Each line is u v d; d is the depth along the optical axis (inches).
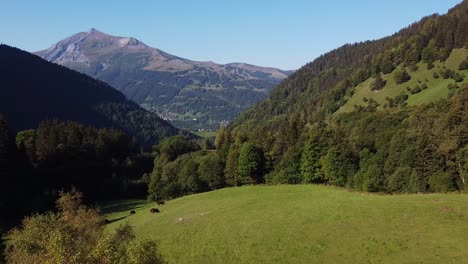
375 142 4441.4
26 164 4768.7
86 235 1519.4
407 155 3275.1
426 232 1667.1
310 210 2305.6
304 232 1978.3
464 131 3253.0
